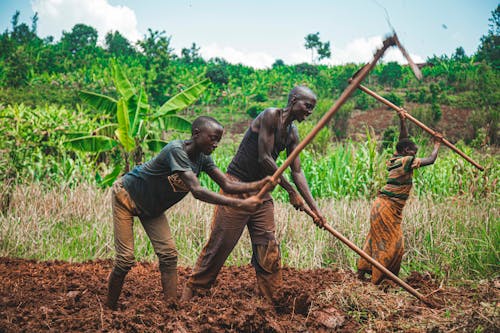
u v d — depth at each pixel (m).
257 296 4.33
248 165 4.13
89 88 40.56
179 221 6.88
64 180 9.13
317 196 9.63
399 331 3.58
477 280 5.01
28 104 30.00
